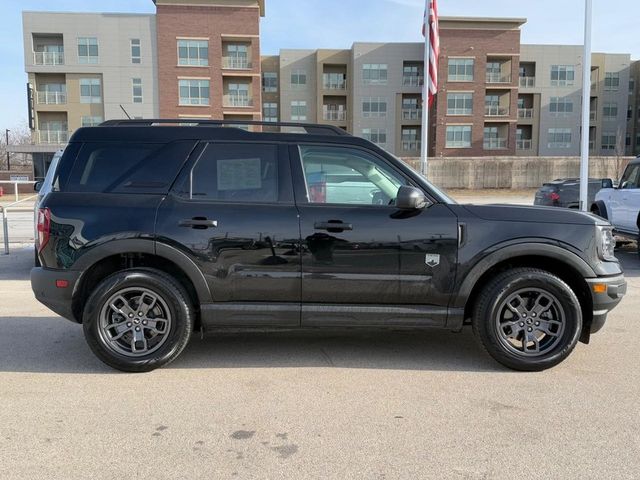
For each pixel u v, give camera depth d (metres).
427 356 4.73
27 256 10.78
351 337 5.27
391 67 60.78
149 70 49.28
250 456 3.03
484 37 57.31
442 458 3.01
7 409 3.62
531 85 62.75
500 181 45.19
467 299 4.25
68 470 2.87
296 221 4.19
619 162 44.81
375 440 3.21
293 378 4.20
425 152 13.39
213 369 4.39
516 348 4.35
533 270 4.27
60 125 50.50
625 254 11.61
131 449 3.10
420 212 4.24
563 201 17.03
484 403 3.73
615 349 4.89
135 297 4.25
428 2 13.01
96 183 4.30
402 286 4.22
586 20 10.91
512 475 2.84
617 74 65.06
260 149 4.36
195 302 4.41
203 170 4.32
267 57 63.06
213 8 49.28
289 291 4.23
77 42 48.88
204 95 49.94
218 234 4.17
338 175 4.38
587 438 3.23
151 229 4.15
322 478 2.81
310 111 63.22
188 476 2.82
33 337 5.24
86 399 3.79
